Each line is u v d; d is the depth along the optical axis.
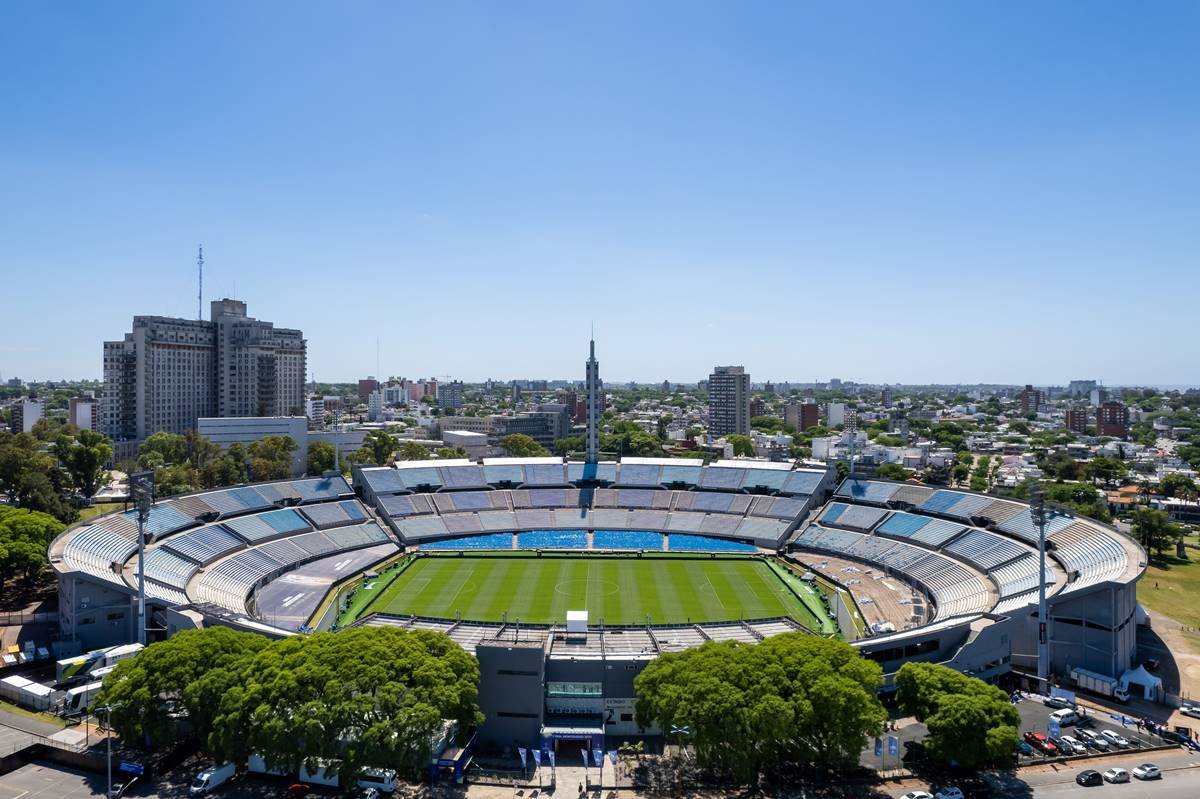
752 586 157.25
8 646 114.19
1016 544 151.12
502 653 90.31
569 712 94.00
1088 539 136.12
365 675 77.69
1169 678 107.69
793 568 171.62
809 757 76.38
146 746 86.31
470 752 86.38
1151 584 158.00
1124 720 93.19
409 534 194.25
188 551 154.00
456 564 174.38
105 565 129.75
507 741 90.00
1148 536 180.62
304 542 177.62
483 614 137.38
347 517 196.50
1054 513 156.00
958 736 76.56
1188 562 178.12
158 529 158.75
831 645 85.56
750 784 78.69
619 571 168.88
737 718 74.25
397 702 75.69
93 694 96.06
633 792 78.06
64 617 117.88
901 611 138.00
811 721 74.94
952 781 79.25
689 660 85.12
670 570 170.00
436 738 81.56
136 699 79.81
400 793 77.62
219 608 120.38
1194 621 133.25
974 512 173.25
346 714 73.25
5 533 135.38
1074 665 107.50
